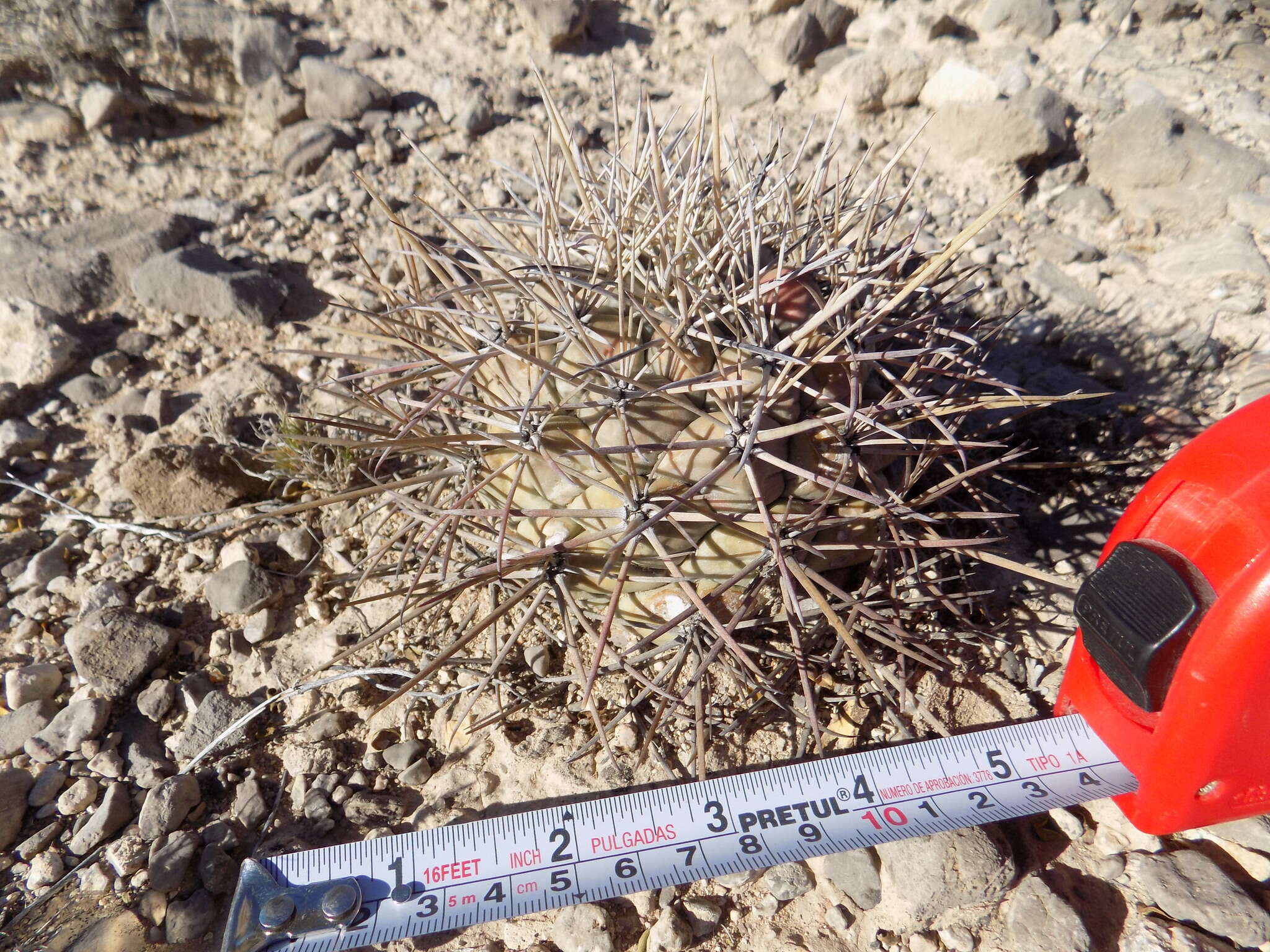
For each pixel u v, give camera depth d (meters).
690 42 0.34
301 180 0.29
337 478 0.21
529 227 0.18
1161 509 0.13
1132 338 0.23
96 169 0.29
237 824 0.16
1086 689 0.15
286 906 0.14
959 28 0.33
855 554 0.15
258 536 0.20
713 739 0.16
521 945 0.14
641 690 0.17
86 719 0.17
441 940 0.14
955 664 0.17
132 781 0.16
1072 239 0.26
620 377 0.13
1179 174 0.26
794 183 0.18
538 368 0.13
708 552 0.14
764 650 0.15
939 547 0.15
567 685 0.17
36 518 0.21
